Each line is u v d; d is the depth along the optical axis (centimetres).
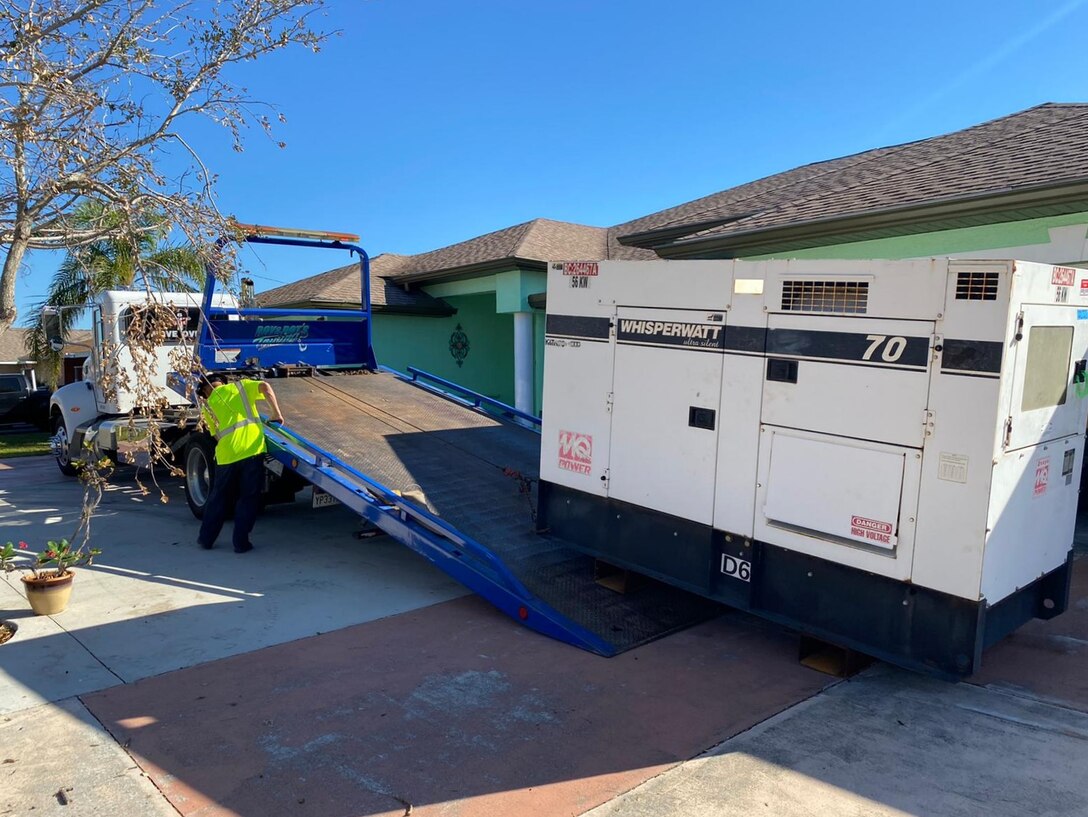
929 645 406
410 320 1648
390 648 511
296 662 485
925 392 398
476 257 1529
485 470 751
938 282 390
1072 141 783
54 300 1612
